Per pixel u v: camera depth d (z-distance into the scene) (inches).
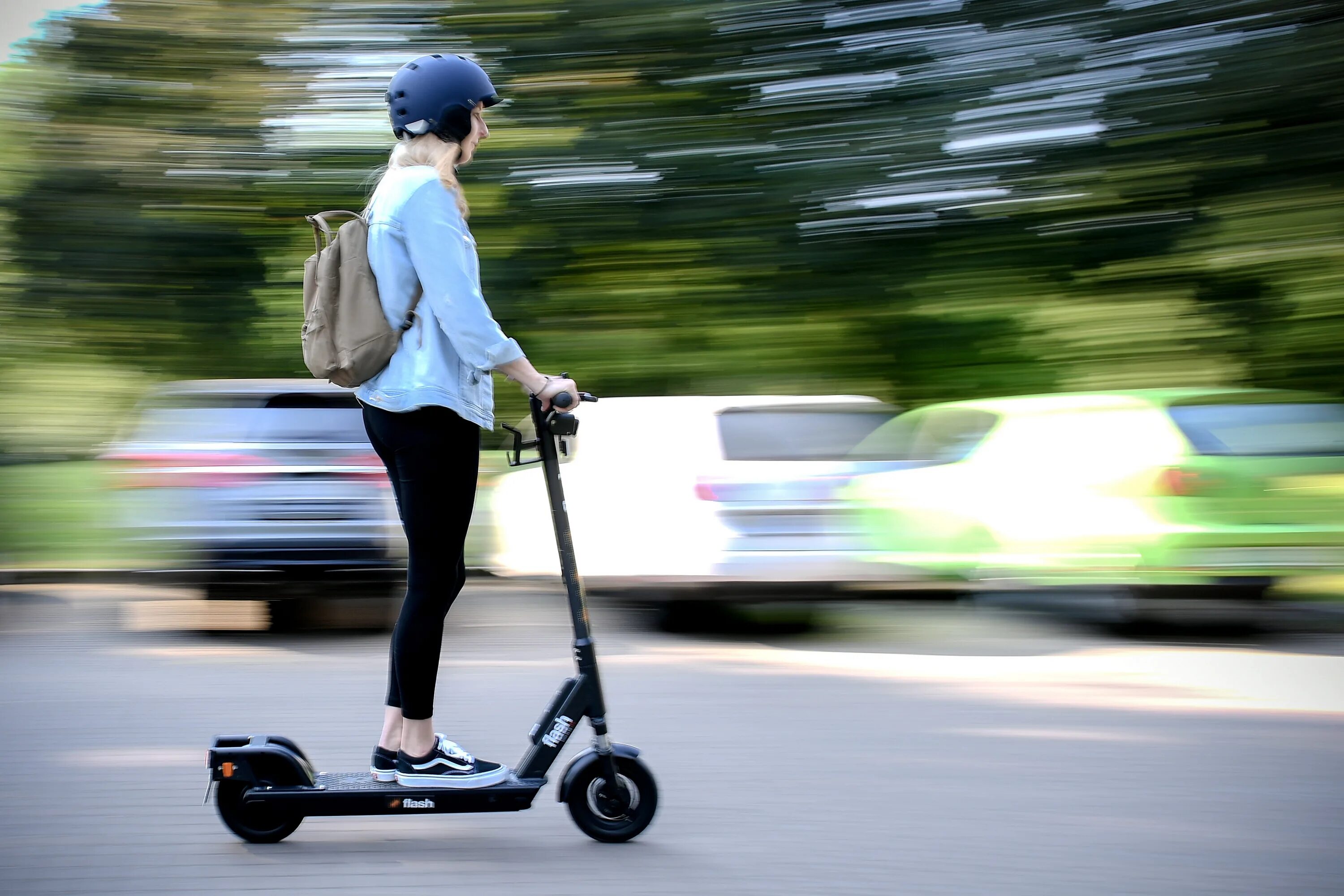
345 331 124.4
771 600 262.8
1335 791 154.2
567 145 492.1
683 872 123.9
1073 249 494.9
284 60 511.8
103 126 515.2
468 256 126.1
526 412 487.5
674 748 175.8
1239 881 122.5
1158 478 257.9
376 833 135.3
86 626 286.4
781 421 278.8
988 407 287.7
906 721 193.0
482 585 352.2
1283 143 480.7
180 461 267.3
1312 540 255.4
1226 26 480.4
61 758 169.5
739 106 501.7
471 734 184.4
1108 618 270.2
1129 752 173.9
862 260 502.0
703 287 498.3
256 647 260.5
